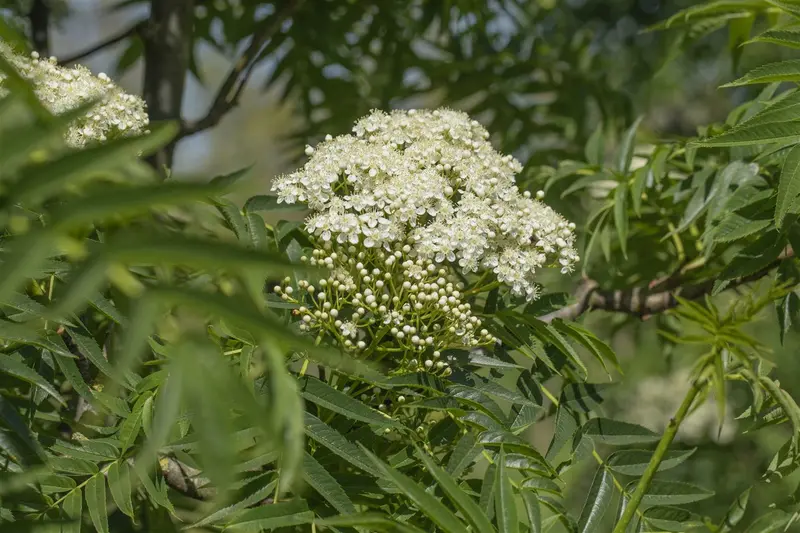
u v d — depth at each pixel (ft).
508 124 6.19
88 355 4.45
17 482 4.25
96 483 4.40
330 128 6.14
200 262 3.37
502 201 4.64
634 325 5.65
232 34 6.00
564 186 5.51
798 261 4.73
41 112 4.05
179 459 4.67
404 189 4.56
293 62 6.18
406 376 4.49
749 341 4.26
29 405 4.49
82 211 3.53
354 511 4.34
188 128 5.42
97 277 3.37
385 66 6.34
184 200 3.57
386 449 4.58
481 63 6.18
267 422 3.52
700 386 4.31
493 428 4.50
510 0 6.54
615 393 7.45
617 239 5.33
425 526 4.42
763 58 9.55
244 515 4.31
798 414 4.42
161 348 4.41
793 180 4.50
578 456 4.56
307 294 4.63
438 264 4.66
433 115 4.71
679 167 5.13
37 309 4.38
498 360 4.61
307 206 4.65
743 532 4.56
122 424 4.43
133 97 4.63
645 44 9.73
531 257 4.60
